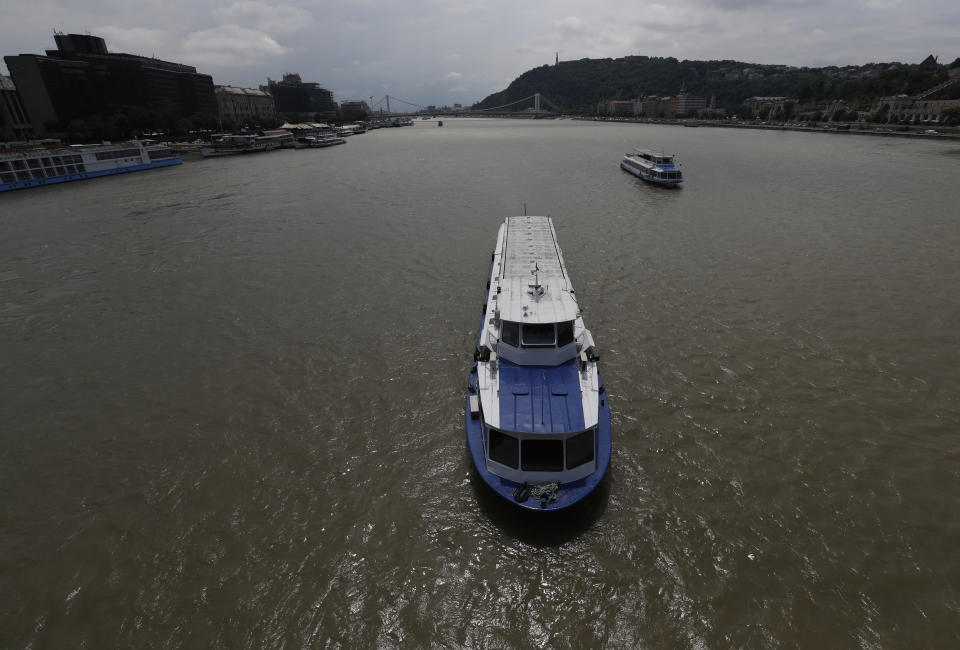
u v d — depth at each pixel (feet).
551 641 48.80
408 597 53.21
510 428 61.98
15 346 107.55
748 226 184.44
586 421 62.75
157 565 57.36
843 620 49.62
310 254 161.68
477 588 53.98
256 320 115.75
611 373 90.58
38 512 64.90
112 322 117.29
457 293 127.54
